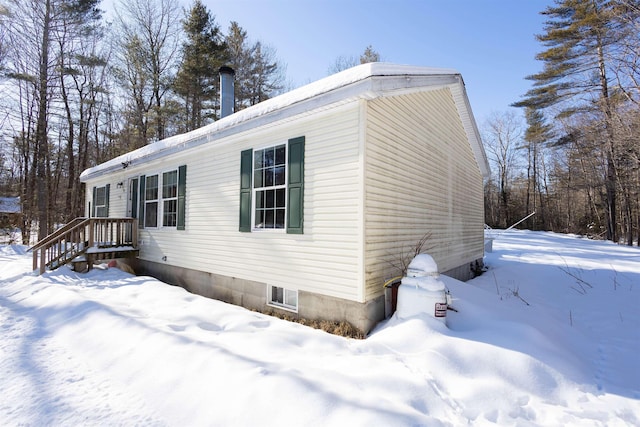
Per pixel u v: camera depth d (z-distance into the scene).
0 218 17.77
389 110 4.74
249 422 2.12
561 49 19.75
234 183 5.98
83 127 20.64
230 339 3.53
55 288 5.80
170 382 2.65
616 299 6.02
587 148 19.92
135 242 8.54
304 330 3.93
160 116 18.55
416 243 5.52
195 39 19.25
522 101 22.42
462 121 8.13
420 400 2.39
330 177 4.40
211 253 6.42
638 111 14.16
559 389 2.68
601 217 25.39
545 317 4.71
